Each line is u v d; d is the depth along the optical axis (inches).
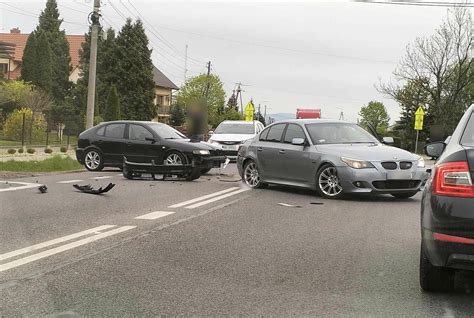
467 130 205.8
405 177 428.1
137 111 2293.3
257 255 257.0
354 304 190.4
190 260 246.7
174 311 182.2
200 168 582.6
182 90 2657.5
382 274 227.6
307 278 221.0
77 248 264.8
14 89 1334.9
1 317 175.3
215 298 195.6
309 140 471.5
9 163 684.7
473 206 172.9
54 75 2240.4
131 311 181.9
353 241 288.4
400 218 359.3
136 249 264.8
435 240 178.7
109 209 378.6
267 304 189.8
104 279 216.5
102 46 2377.0
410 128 2158.0
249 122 944.9
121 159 642.2
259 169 511.5
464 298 197.6
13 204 392.8
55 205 390.9
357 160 430.3
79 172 655.1
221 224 331.9
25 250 259.8
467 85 1894.7
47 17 2354.8
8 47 2171.5
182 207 394.3
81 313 179.5
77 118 1288.1
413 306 188.7
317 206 407.2
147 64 2340.1
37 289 203.2
